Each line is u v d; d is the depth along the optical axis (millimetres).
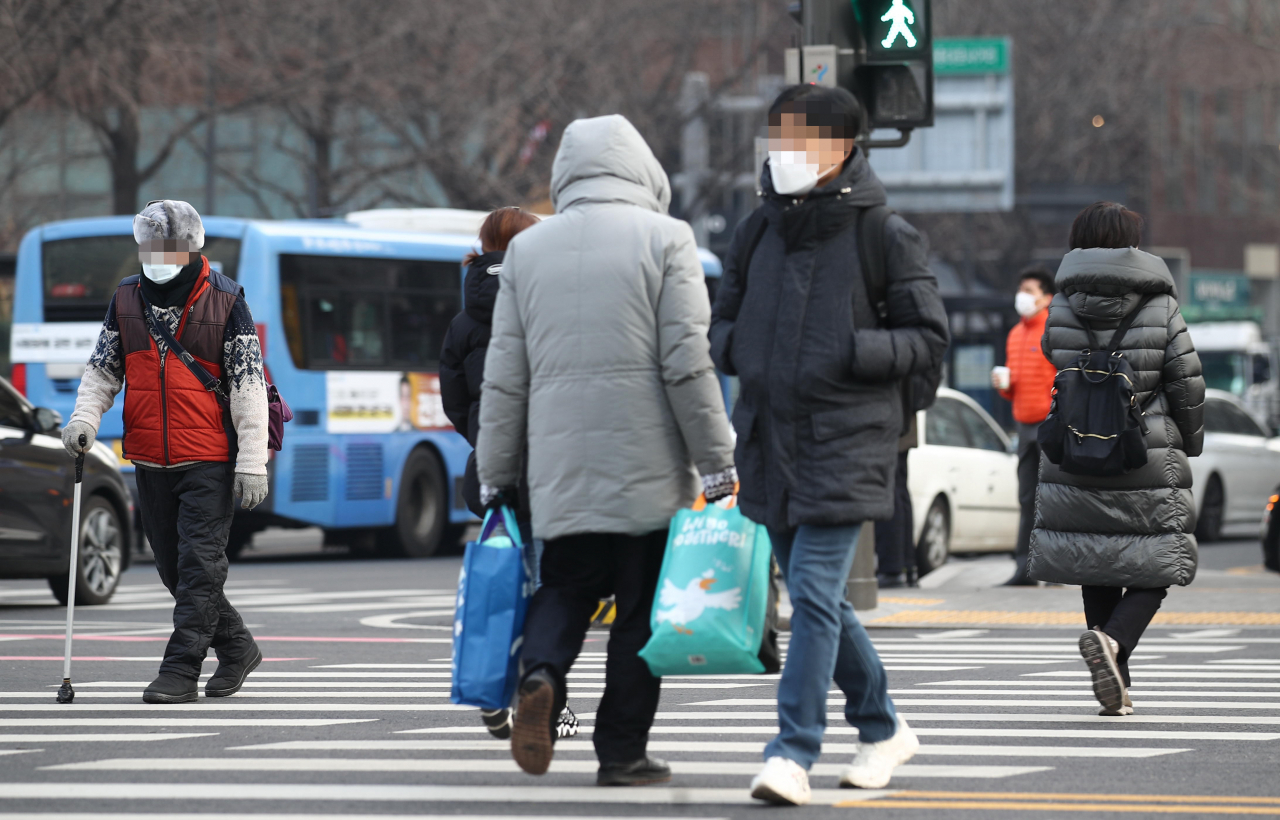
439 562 67625
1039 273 48000
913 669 32250
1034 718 25781
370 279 70188
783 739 18781
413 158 105062
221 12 93125
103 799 19109
